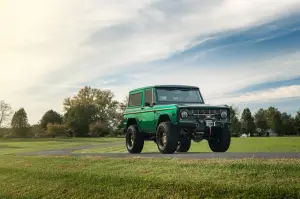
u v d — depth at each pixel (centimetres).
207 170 887
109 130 9725
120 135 9512
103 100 10525
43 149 3139
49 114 10175
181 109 1232
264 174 792
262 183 748
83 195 992
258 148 2469
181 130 1291
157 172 960
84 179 1073
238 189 749
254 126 10200
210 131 1256
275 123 10150
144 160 1103
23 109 9712
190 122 1230
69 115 9644
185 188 823
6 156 1947
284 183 729
